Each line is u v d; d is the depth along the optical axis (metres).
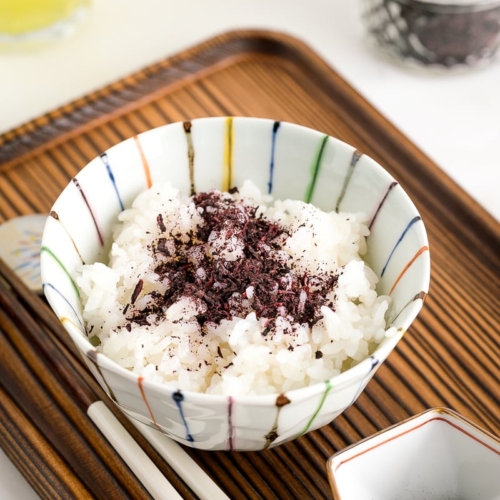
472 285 0.57
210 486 0.49
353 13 0.74
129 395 0.47
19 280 0.56
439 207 0.59
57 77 0.69
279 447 0.51
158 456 0.51
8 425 0.52
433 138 0.66
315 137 0.52
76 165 0.61
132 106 0.63
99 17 0.73
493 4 0.65
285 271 0.51
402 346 0.54
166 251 0.52
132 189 0.53
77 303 0.50
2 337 0.54
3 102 0.67
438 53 0.68
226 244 0.51
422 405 0.53
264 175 0.54
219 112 0.63
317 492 0.50
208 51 0.66
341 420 0.52
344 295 0.50
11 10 0.69
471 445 0.48
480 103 0.68
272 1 0.74
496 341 0.55
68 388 0.53
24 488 0.52
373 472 0.49
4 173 0.60
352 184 0.52
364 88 0.69
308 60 0.65
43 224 0.58
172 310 0.50
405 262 0.50
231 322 0.49
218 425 0.47
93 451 0.51
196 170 0.54
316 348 0.50
